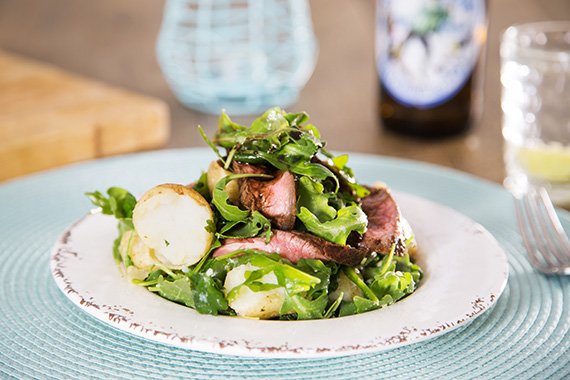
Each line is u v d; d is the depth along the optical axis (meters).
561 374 0.30
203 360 0.30
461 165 0.54
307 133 0.35
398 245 0.35
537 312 0.35
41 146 0.51
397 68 0.56
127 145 0.55
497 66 0.70
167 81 0.67
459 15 0.54
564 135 0.49
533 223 0.41
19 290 0.35
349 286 0.34
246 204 0.34
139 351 0.31
